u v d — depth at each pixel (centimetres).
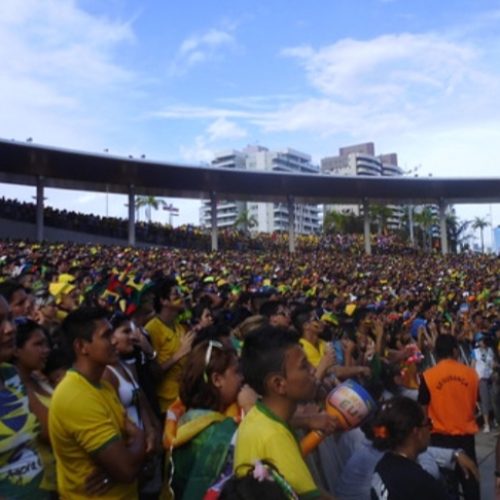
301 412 357
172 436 371
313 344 627
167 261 3134
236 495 207
